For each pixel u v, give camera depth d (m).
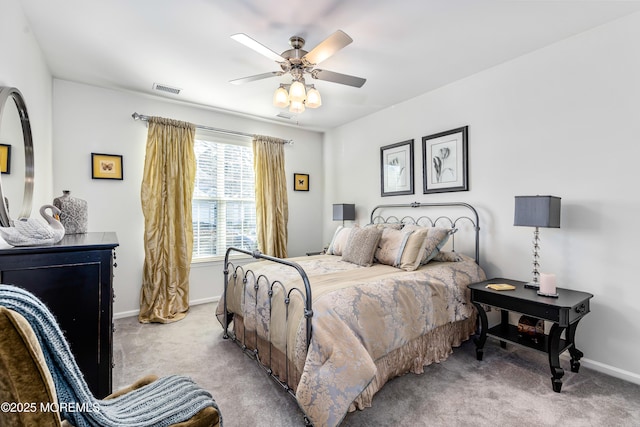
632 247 2.07
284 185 4.41
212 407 1.05
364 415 1.69
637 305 2.04
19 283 1.21
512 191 2.70
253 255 2.29
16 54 1.83
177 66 2.74
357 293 1.85
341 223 4.63
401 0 1.89
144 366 2.24
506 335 2.31
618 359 2.11
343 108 3.91
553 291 2.10
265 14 2.03
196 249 3.81
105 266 1.39
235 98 3.50
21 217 1.89
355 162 4.39
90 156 3.13
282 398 1.86
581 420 1.66
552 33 2.29
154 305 3.23
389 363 1.91
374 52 2.54
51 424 0.63
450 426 1.61
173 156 3.45
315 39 2.32
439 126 3.29
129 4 1.91
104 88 3.21
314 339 1.57
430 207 3.41
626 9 2.00
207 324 3.11
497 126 2.80
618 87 2.12
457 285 2.44
